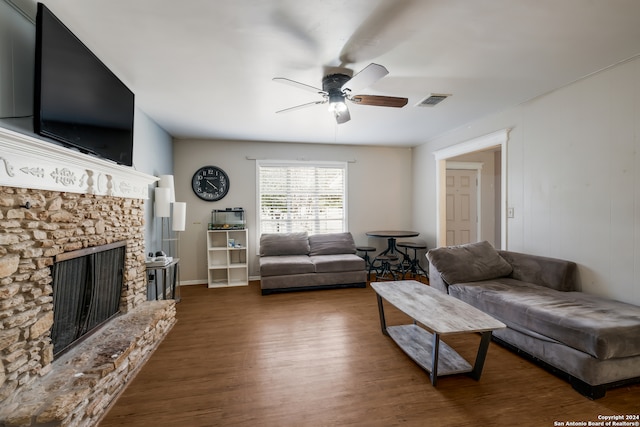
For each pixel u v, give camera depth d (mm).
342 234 5055
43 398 1451
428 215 5078
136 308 2779
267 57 2209
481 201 5562
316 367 2223
